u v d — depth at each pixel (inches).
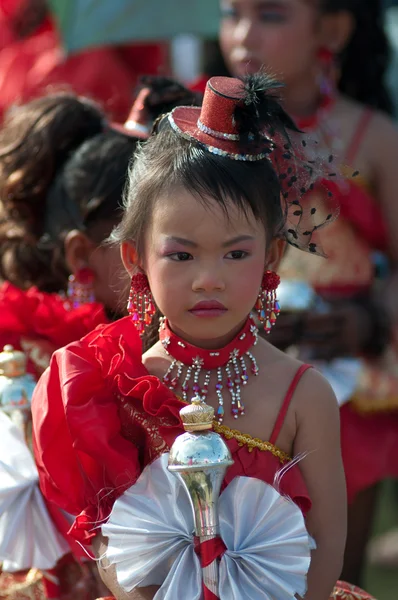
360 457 358.3
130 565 180.5
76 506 192.4
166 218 179.8
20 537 211.8
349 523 363.6
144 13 409.1
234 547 178.7
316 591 190.2
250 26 368.8
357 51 402.3
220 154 181.3
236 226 179.2
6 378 216.1
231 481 182.4
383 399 358.3
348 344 351.3
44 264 255.6
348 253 362.6
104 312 235.6
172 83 246.5
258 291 185.9
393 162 373.7
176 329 191.8
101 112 271.7
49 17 499.8
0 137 267.3
